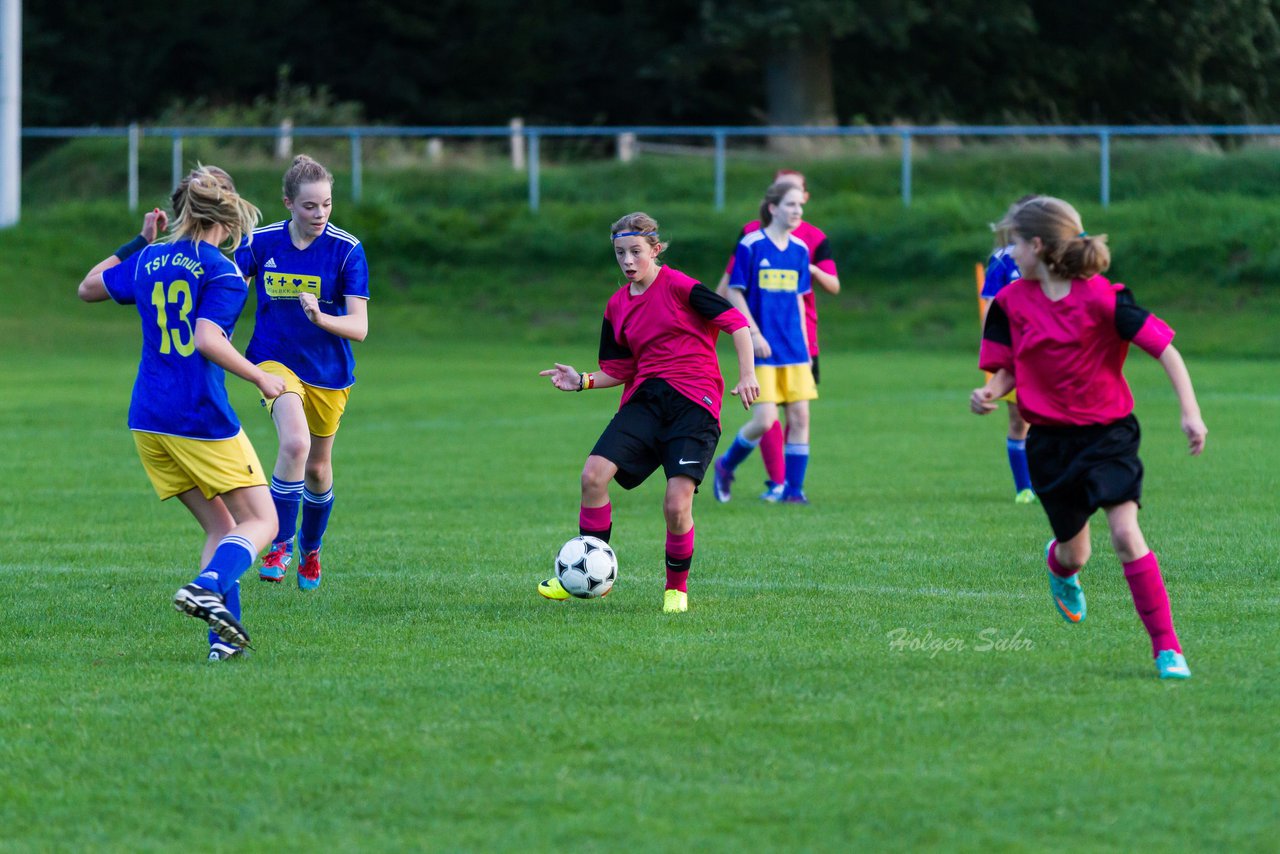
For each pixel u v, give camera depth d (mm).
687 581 22438
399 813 12156
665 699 15289
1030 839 11500
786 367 31750
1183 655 16891
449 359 72875
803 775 12922
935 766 13102
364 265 22938
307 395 23000
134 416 17484
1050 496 16875
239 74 126812
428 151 102500
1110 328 16250
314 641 18375
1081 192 91938
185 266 17125
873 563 23953
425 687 15891
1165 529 26938
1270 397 53625
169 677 16516
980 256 84375
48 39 119812
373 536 27406
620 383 21391
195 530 28234
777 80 118875
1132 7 122875
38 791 12750
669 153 102688
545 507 31234
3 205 91750
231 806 12359
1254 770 12945
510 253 90188
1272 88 129250
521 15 127625
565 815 12055
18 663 17312
